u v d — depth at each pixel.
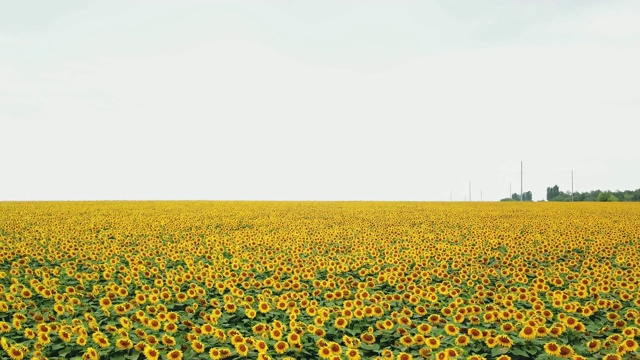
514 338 9.82
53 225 27.92
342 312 11.28
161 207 45.91
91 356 8.48
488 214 39.94
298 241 22.73
